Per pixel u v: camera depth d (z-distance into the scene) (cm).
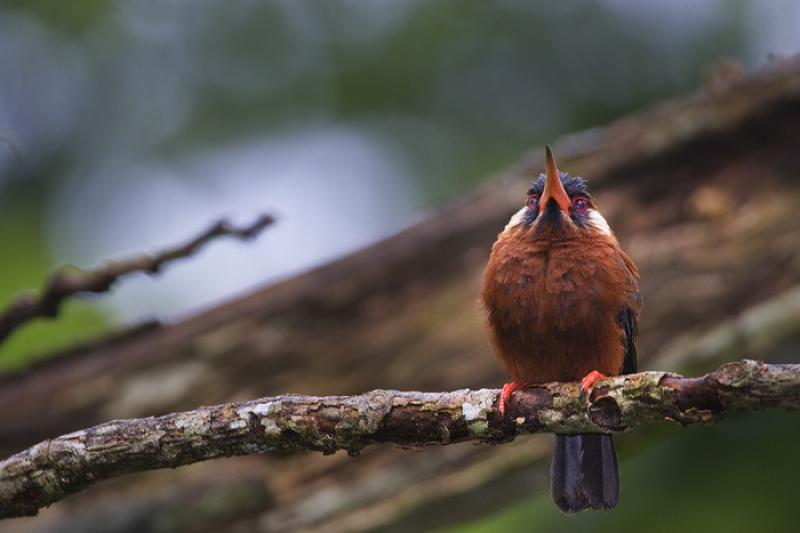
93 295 956
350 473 1152
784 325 1193
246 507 1142
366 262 1279
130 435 714
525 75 1630
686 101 1288
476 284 1258
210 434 709
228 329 1251
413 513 1166
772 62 1281
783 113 1264
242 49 1617
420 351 1245
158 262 925
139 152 1599
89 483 725
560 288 902
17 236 1477
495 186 1310
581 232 921
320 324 1255
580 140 1323
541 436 1130
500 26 1606
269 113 1616
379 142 1612
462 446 1138
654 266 1244
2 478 721
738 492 1315
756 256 1228
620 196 1294
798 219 1235
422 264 1275
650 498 1332
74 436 721
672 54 1598
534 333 911
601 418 687
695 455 1341
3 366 1364
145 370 1229
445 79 1614
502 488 1163
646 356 1216
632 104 1606
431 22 1611
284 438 709
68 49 1586
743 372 626
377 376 1238
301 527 1155
